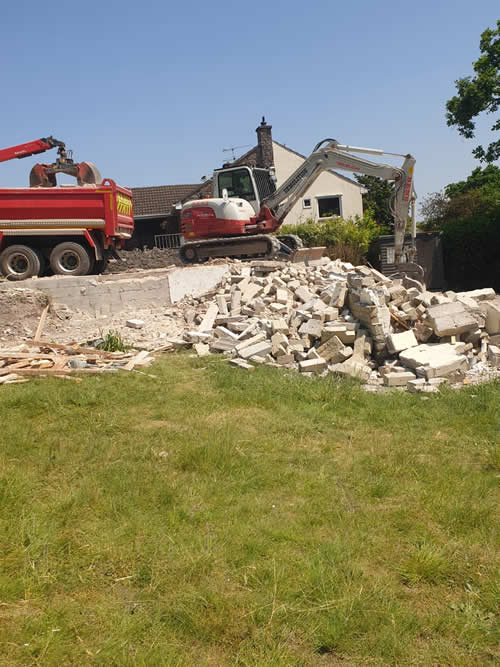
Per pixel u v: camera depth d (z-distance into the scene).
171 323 11.84
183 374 8.45
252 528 3.98
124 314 12.77
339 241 23.39
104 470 4.88
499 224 21.39
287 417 6.59
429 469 5.05
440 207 29.89
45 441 5.58
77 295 13.30
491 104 22.72
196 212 16.64
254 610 3.09
